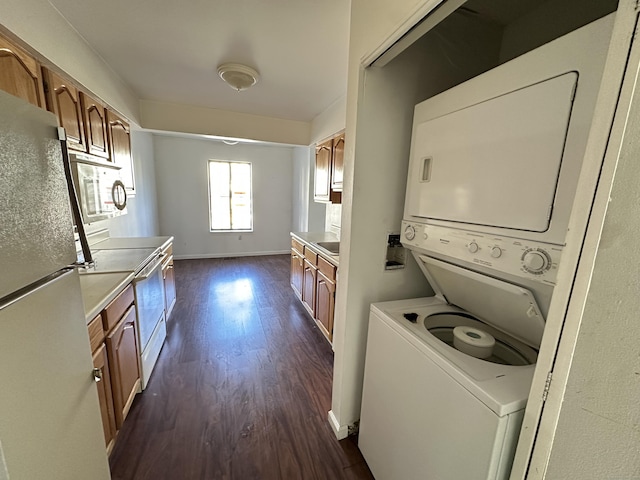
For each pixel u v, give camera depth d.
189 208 5.31
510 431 0.74
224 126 3.46
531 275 0.78
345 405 1.55
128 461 1.39
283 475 1.35
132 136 3.56
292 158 5.80
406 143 1.38
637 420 0.43
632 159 0.42
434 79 1.36
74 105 1.68
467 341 1.09
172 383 1.98
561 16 1.17
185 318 3.01
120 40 1.85
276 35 1.78
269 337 2.67
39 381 0.72
